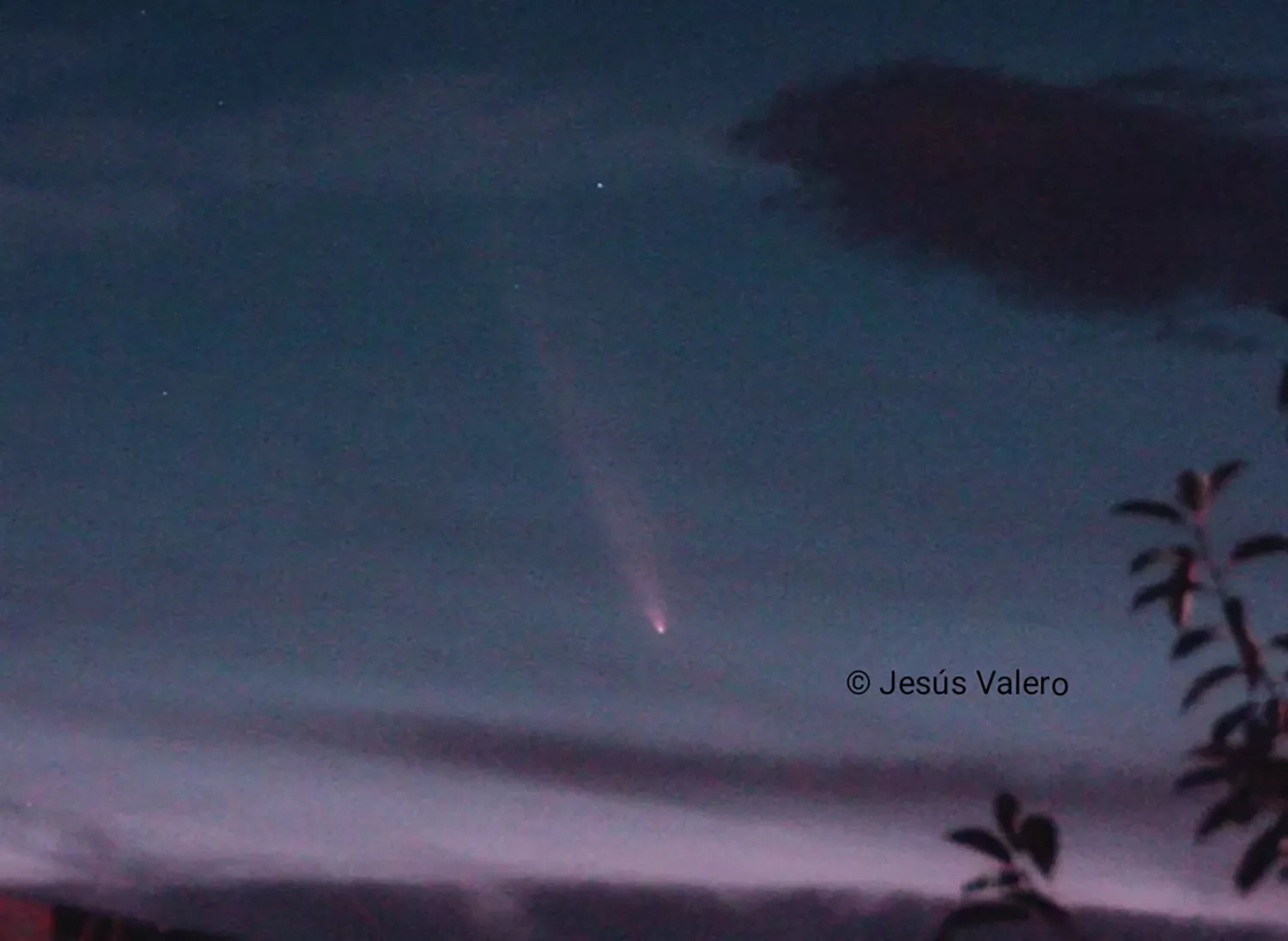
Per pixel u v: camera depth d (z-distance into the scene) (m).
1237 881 2.39
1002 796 2.38
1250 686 2.66
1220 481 2.71
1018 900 2.36
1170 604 2.70
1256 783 2.43
